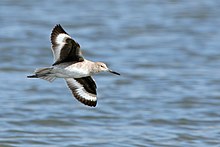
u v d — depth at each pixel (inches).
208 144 655.1
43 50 1111.0
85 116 762.8
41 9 1466.5
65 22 1327.5
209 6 1552.7
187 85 919.7
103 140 659.4
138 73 987.3
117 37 1223.5
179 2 1606.8
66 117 756.0
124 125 725.3
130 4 1567.4
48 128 708.7
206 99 845.2
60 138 666.8
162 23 1353.3
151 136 678.5
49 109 790.5
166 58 1082.7
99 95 868.0
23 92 870.4
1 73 972.6
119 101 836.0
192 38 1229.7
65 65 433.1
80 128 709.9
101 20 1364.4
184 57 1090.1
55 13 1422.2
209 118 759.7
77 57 438.3
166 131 701.3
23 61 1039.6
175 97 856.3
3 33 1219.2
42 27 1277.1
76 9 1477.6
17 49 1109.1
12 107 794.2
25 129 700.7
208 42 1196.5
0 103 810.2
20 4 1520.7
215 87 907.4
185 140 667.4
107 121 743.1
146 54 1107.3
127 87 912.9
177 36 1247.5
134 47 1153.4
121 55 1091.9
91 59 1064.8
